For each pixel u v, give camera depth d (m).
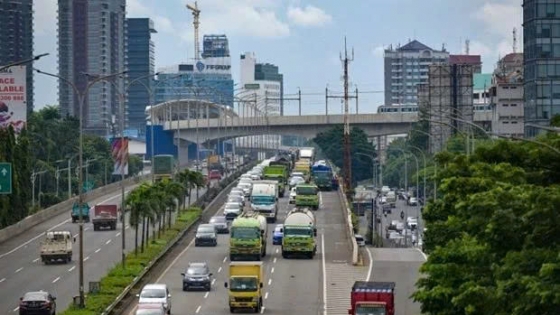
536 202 120.50
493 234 126.44
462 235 156.62
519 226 124.31
